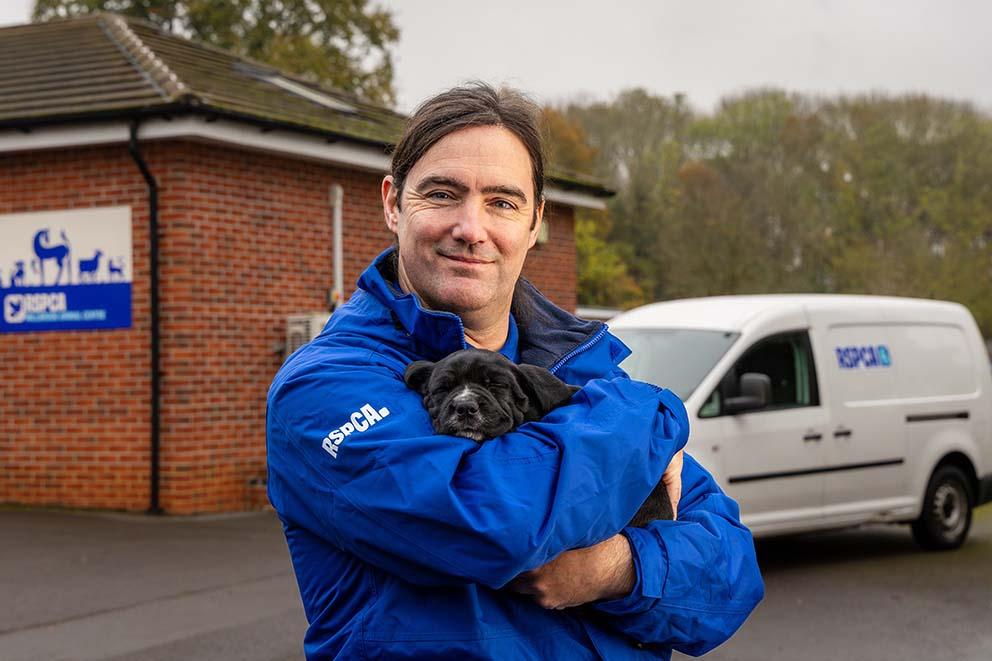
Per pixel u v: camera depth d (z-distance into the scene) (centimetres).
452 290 233
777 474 865
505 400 215
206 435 1171
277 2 3139
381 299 234
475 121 233
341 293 1315
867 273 3944
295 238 1269
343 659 208
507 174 233
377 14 3212
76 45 1471
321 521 208
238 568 880
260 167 1232
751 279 3844
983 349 1072
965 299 3925
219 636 674
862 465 930
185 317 1155
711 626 228
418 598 204
